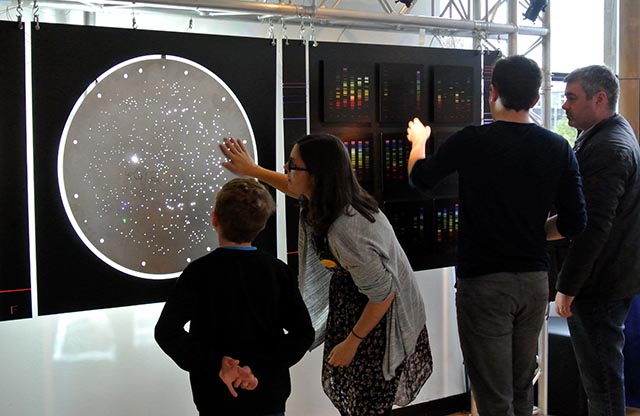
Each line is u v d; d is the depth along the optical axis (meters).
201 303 1.75
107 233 2.29
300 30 2.66
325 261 1.99
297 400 3.07
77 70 2.20
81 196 2.24
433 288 3.38
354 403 2.04
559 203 2.13
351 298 2.01
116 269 2.31
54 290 2.22
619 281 2.38
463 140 2.09
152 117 2.33
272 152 2.55
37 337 2.51
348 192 1.85
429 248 2.88
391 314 1.95
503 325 2.09
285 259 2.91
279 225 2.89
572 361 3.28
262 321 1.79
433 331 3.39
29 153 2.23
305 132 2.59
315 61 2.60
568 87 2.43
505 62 2.07
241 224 1.77
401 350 1.98
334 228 1.83
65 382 2.58
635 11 3.58
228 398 1.76
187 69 2.38
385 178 2.75
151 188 2.35
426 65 2.81
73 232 2.24
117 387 2.68
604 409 2.46
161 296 2.40
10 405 2.48
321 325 2.24
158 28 2.63
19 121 2.13
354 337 1.91
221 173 2.47
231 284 1.75
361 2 3.12
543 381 3.23
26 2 2.27
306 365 3.08
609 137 2.30
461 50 2.89
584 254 2.25
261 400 1.77
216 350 1.75
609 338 2.43
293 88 2.55
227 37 2.43
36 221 2.18
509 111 2.09
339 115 2.64
